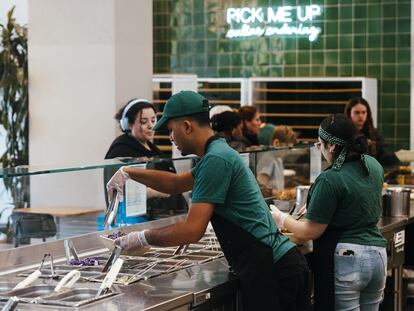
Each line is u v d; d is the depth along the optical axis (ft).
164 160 16.26
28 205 13.83
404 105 41.16
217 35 43.70
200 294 12.00
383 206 19.49
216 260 14.46
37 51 25.93
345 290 14.87
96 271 13.34
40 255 14.07
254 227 12.64
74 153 25.67
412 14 39.91
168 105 12.49
